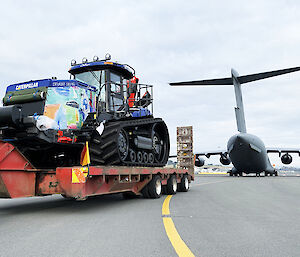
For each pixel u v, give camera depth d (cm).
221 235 444
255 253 353
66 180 620
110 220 564
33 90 740
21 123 647
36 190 659
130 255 339
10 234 444
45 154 803
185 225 517
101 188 709
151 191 966
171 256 336
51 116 717
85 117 798
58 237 425
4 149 571
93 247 372
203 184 1786
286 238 428
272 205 793
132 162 931
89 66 934
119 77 995
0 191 590
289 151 3888
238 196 1048
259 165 3262
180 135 1510
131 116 1023
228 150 3181
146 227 498
